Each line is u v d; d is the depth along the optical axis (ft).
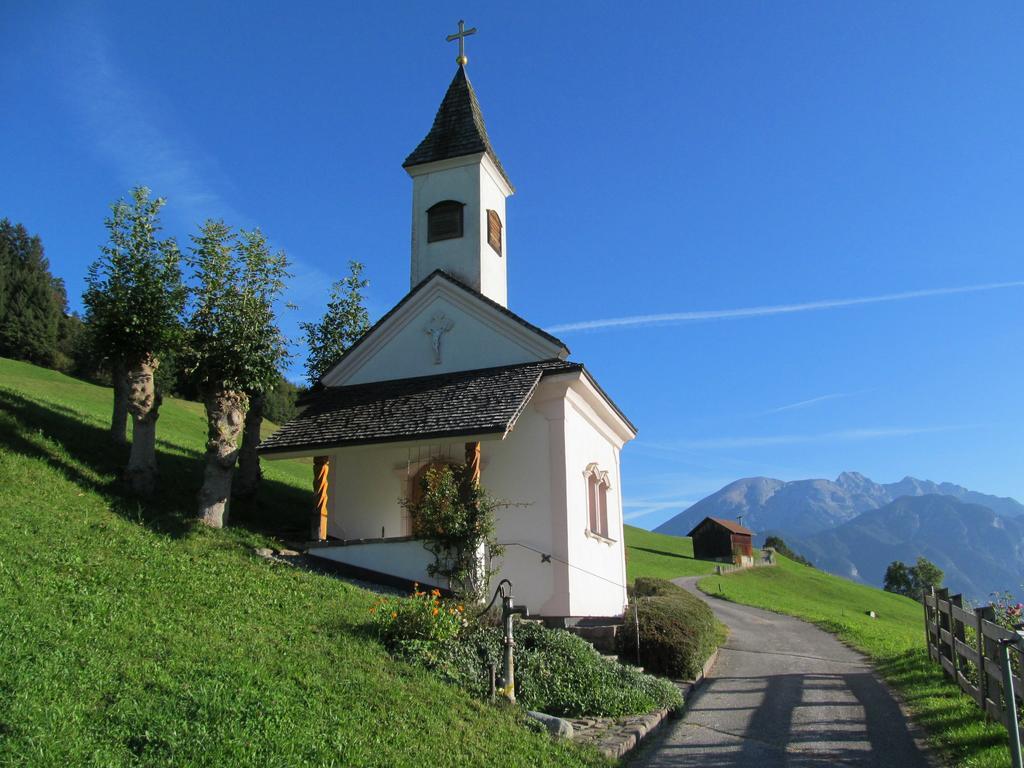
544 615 54.75
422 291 67.10
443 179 74.49
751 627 91.71
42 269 321.11
